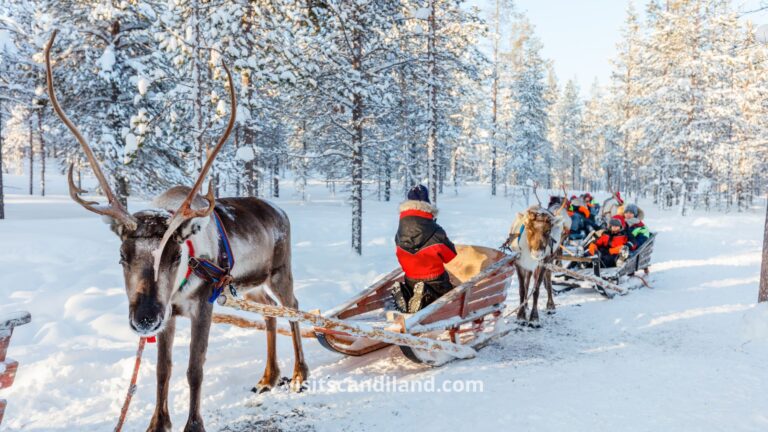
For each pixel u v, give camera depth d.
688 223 27.39
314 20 13.00
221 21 11.40
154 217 3.45
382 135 17.33
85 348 6.25
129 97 16.12
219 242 4.24
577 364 5.77
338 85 14.98
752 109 31.70
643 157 41.97
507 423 4.16
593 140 69.19
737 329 6.88
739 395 4.61
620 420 4.14
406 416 4.41
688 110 33.06
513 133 43.75
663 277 11.88
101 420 4.39
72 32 14.92
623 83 47.47
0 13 15.96
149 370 5.45
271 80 12.26
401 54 16.25
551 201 10.02
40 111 16.97
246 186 15.34
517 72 45.69
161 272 3.38
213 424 4.31
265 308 4.29
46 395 4.82
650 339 6.77
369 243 17.72
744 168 35.16
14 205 27.61
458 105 25.72
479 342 6.54
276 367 5.18
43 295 8.71
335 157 16.81
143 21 15.50
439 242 5.77
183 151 13.25
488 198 41.06
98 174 3.41
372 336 4.90
